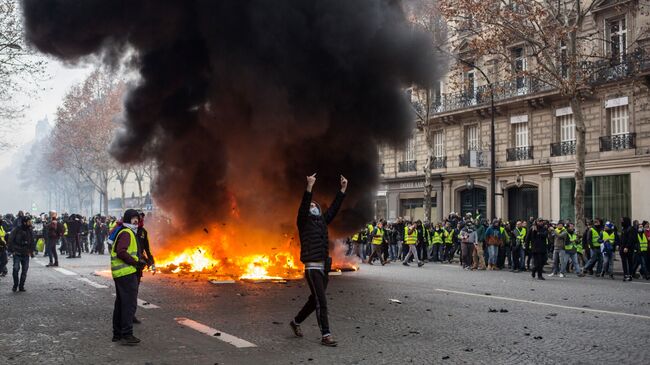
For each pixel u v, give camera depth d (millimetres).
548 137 29328
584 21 27141
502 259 20422
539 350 6723
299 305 10172
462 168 33844
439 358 6344
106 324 8484
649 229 17031
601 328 8102
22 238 12727
